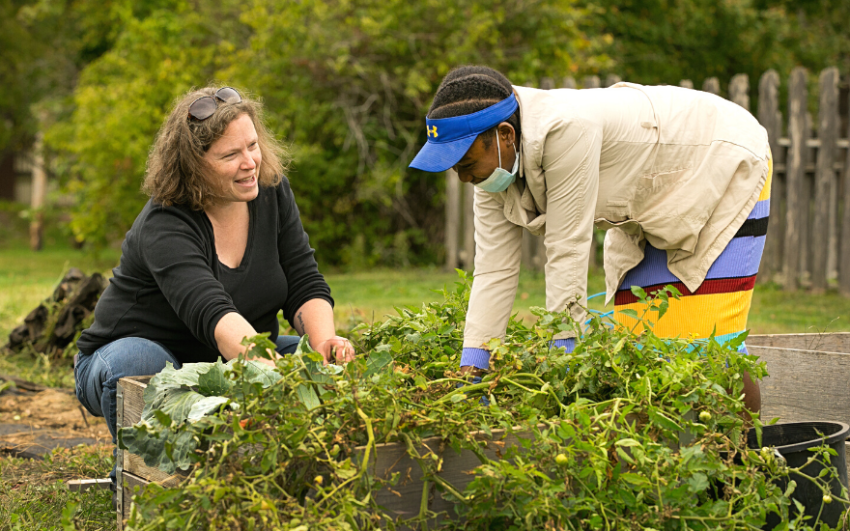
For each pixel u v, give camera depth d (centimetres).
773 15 1486
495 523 200
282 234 301
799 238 793
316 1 1048
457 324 295
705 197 269
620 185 265
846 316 641
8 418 427
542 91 247
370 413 191
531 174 241
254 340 188
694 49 1458
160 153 265
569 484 196
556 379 222
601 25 1363
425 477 193
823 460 224
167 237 260
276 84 1075
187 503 180
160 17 1216
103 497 276
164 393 208
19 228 2212
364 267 1091
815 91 1458
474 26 1019
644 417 215
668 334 290
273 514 168
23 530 249
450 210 1016
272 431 186
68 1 1809
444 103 233
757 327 580
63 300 588
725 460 214
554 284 248
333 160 1098
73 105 1611
